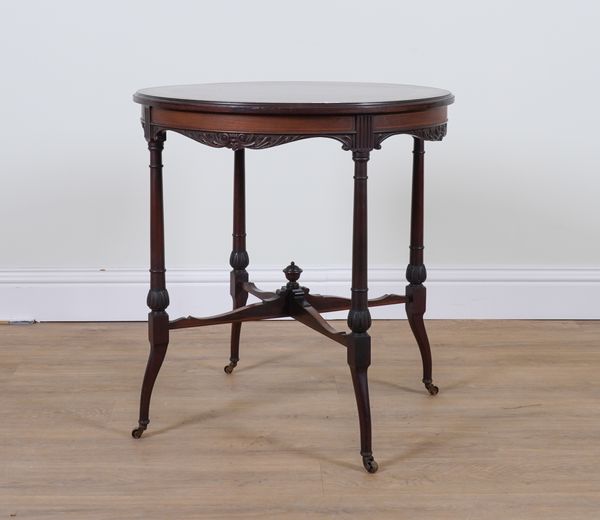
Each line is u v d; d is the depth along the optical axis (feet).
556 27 10.82
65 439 7.95
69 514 6.72
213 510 6.79
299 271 8.57
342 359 9.97
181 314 11.19
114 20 10.67
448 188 11.11
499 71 10.88
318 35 10.77
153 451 7.72
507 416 8.45
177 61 10.76
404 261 11.23
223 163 10.94
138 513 6.74
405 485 7.16
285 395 8.94
